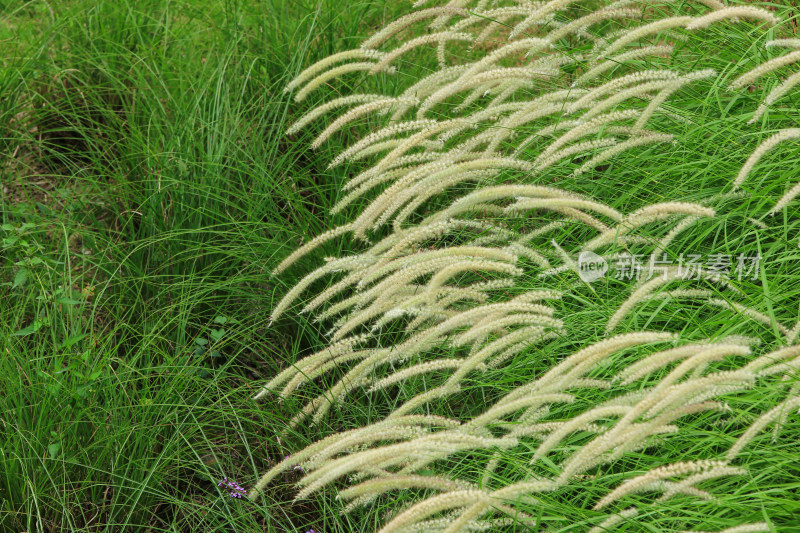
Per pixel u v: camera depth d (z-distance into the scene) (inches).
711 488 121.7
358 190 173.3
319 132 215.2
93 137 224.2
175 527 146.4
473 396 163.2
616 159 176.1
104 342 178.1
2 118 231.5
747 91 180.2
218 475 161.5
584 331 147.2
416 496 141.2
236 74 227.3
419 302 147.3
